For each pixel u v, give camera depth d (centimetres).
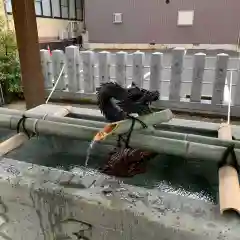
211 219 107
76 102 543
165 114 151
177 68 464
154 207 114
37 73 367
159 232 111
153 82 486
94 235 129
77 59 527
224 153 141
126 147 155
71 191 125
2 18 560
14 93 556
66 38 1218
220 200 116
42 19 1039
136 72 491
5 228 154
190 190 152
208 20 1196
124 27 1306
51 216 133
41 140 204
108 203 117
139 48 1314
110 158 183
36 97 374
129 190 126
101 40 1355
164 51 1144
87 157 173
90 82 523
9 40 516
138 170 170
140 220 112
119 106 141
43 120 182
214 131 197
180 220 107
